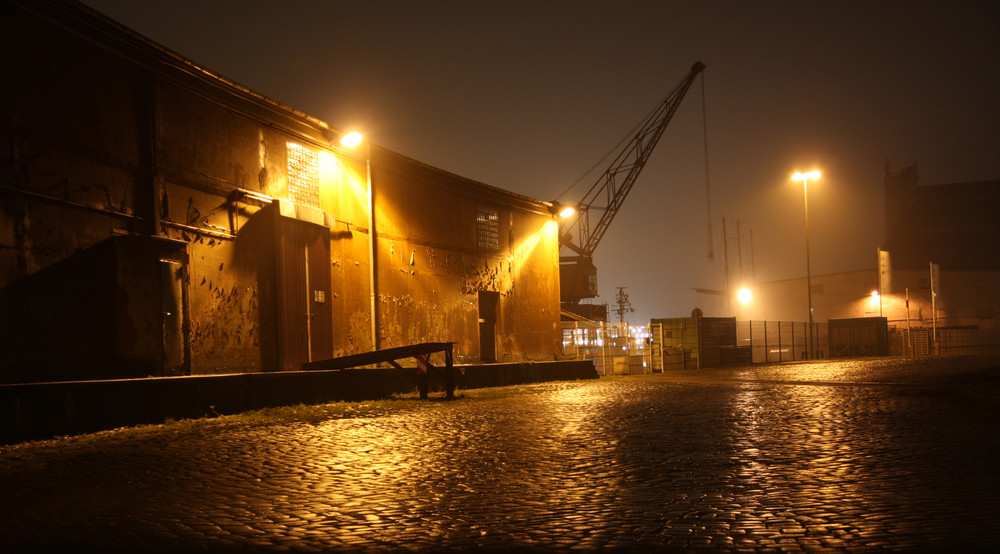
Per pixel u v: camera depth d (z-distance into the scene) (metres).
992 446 8.48
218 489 6.72
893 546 4.60
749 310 75.94
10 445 9.17
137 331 12.99
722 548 4.66
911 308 65.56
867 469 7.20
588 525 5.31
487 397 17.14
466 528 5.30
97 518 5.66
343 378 16.42
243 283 16.20
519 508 5.89
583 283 55.16
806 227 48.75
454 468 7.70
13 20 11.33
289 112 17.80
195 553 4.73
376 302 21.03
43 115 11.76
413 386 19.02
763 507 5.74
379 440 9.83
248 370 16.19
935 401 14.38
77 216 12.30
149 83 13.88
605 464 7.80
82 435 10.06
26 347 11.27
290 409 13.61
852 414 12.29
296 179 18.20
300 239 18.02
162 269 13.59
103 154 12.87
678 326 37.38
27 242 11.39
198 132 15.15
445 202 24.72
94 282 12.54
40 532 5.25
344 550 4.79
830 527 5.09
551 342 30.75
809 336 52.53
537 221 30.41
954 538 4.73
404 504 6.08
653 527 5.21
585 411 13.51
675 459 8.03
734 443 9.13
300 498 6.33
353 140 18.66
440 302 24.14
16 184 11.25
